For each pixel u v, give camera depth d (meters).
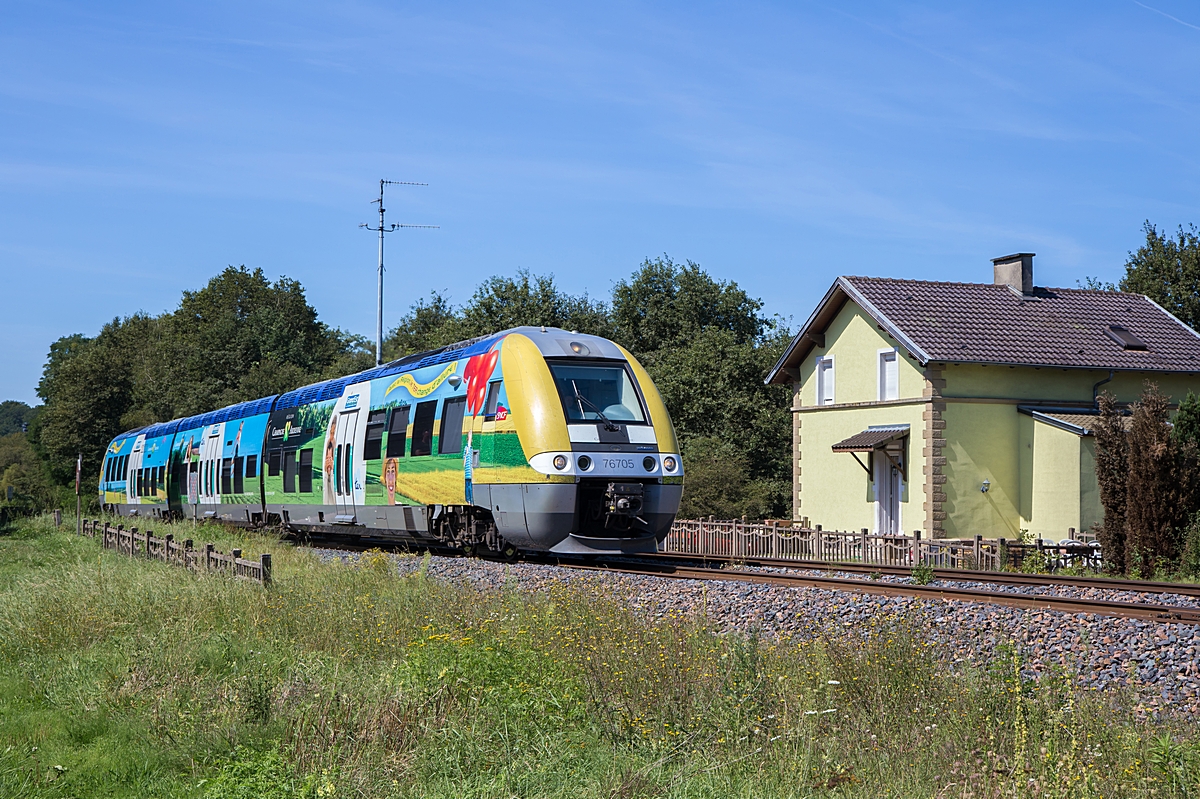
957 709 7.70
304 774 6.87
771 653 9.19
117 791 6.97
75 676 9.66
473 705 7.88
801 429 30.59
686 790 6.36
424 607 11.72
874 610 11.56
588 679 8.62
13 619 11.94
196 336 87.44
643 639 9.64
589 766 6.88
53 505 68.00
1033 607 11.54
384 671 8.95
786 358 30.61
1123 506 19.98
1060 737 6.90
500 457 16.52
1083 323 29.09
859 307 28.64
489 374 17.20
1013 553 20.77
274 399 27.47
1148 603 11.64
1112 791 6.20
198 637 10.67
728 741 7.21
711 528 26.05
